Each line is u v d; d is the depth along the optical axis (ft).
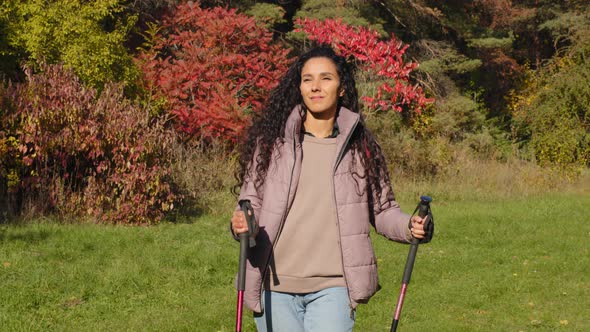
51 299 23.32
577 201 55.42
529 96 89.35
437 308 24.84
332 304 11.66
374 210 12.39
